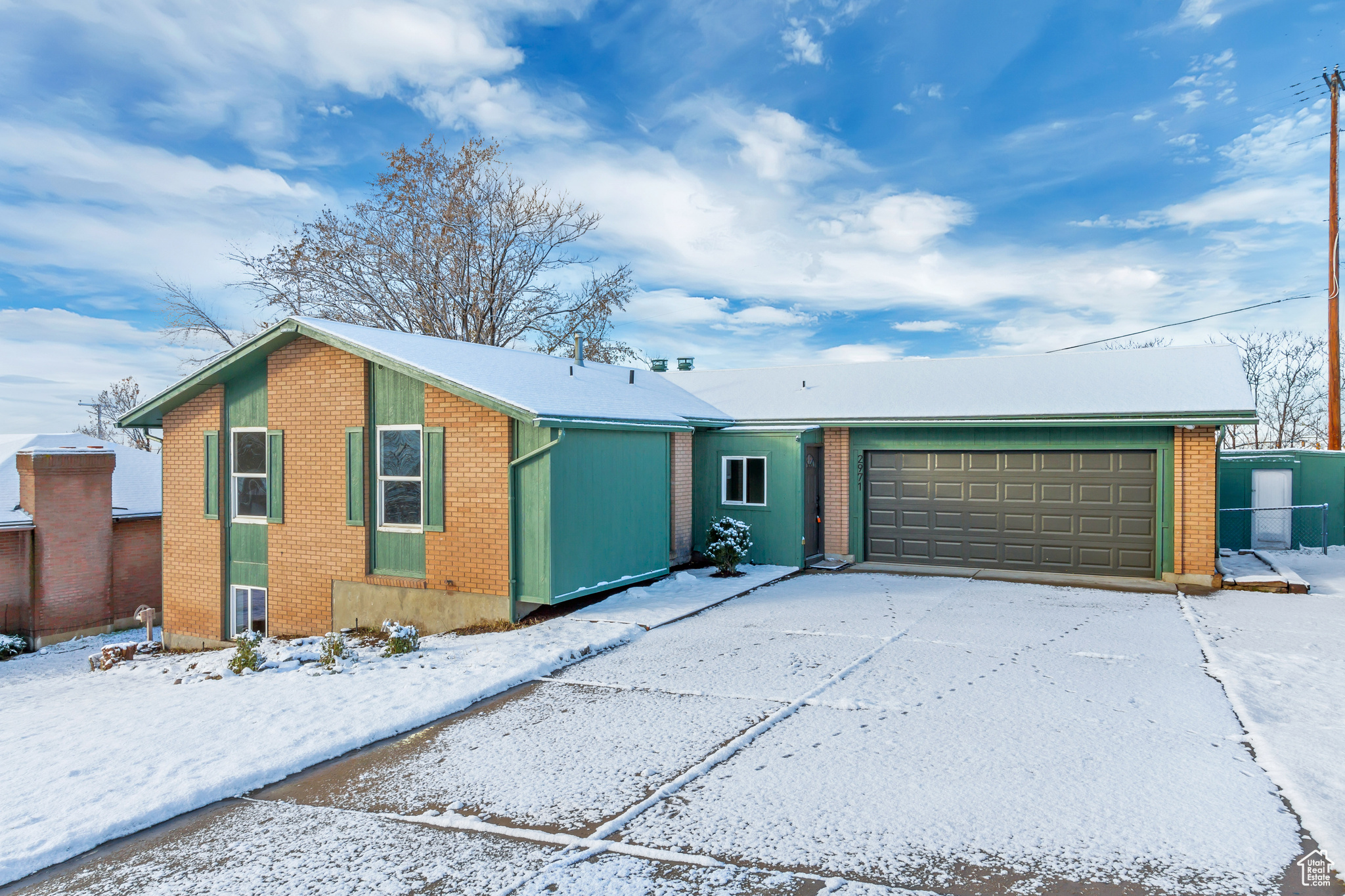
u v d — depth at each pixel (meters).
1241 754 5.30
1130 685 6.91
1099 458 13.36
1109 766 5.12
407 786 5.14
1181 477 12.49
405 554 11.45
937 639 8.72
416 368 10.65
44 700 8.80
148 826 4.68
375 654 9.25
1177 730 5.78
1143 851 4.04
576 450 10.65
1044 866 3.92
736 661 8.00
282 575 12.71
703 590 11.89
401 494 11.52
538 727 6.23
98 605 17.78
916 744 5.56
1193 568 12.42
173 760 5.54
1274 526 16.77
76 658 15.47
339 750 5.80
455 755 5.69
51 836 4.39
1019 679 7.12
